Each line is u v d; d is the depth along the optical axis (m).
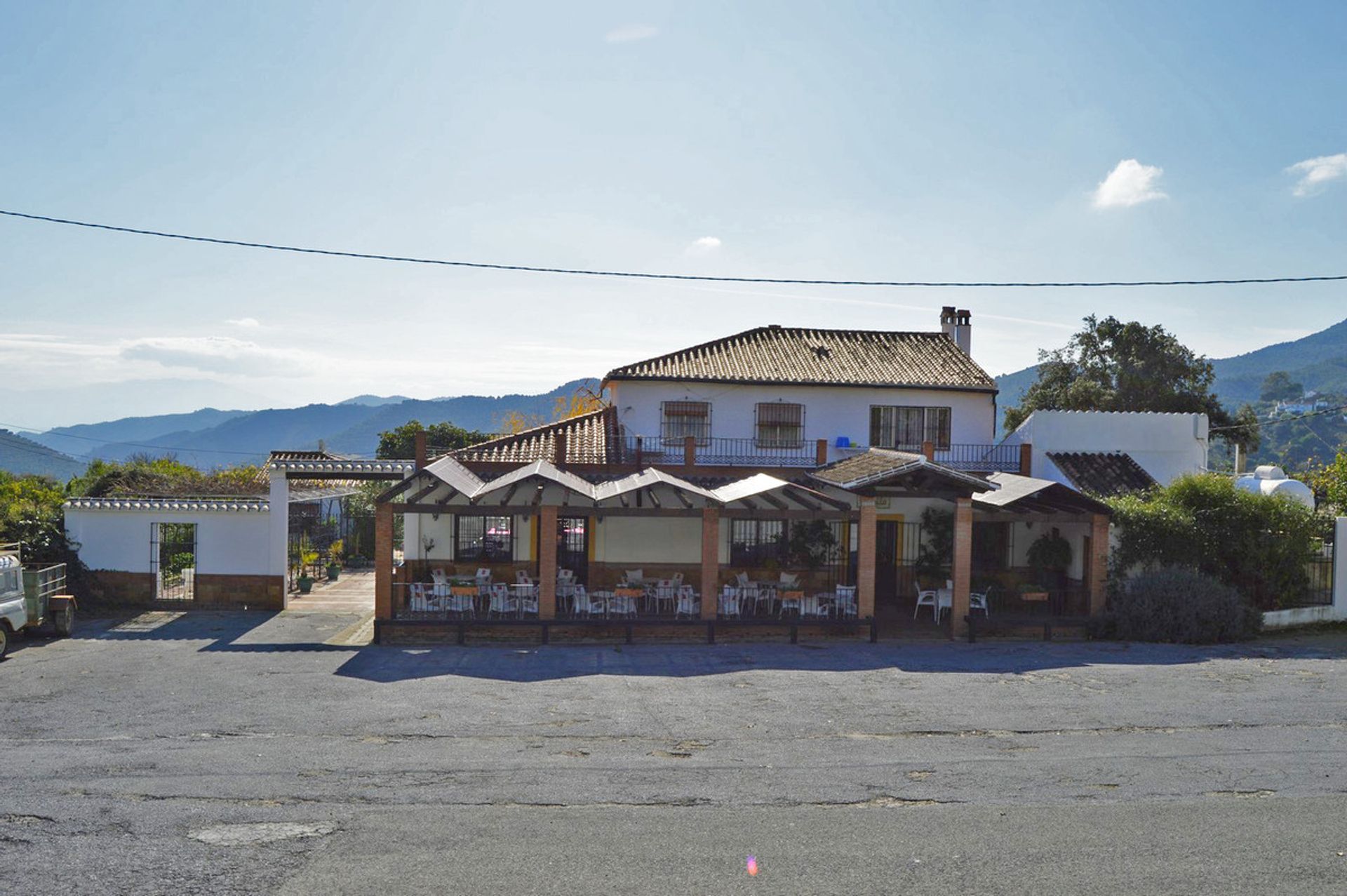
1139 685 15.80
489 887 7.85
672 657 18.58
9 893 7.66
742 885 7.93
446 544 24.19
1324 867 8.38
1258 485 27.72
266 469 33.34
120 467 35.94
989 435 28.42
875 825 9.30
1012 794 10.24
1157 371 45.50
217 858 8.41
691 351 29.89
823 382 27.77
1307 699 14.73
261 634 21.03
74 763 11.16
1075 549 23.42
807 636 21.06
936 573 24.38
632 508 21.02
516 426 53.19
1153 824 9.34
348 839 8.86
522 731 12.76
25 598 19.44
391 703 14.41
